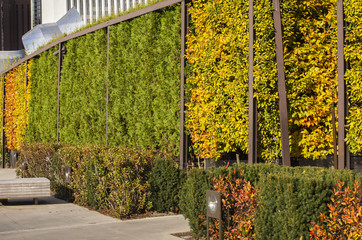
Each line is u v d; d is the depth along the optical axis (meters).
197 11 11.65
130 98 14.80
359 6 9.48
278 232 6.42
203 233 8.09
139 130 14.17
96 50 17.11
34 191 12.81
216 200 7.07
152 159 11.37
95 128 17.03
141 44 14.19
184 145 12.36
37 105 23.89
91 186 11.97
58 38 21.48
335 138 9.59
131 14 14.65
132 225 9.66
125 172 10.70
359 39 9.60
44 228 9.54
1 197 12.49
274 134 10.27
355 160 10.21
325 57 10.59
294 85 10.40
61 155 14.48
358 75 9.64
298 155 10.61
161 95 13.28
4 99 30.23
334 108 10.31
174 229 9.13
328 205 5.86
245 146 10.66
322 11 10.73
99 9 51.88
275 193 6.53
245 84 10.56
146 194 11.09
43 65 23.06
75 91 18.88
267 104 10.15
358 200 5.84
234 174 7.91
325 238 5.81
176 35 12.72
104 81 16.55
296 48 10.41
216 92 11.20
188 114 11.97
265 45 10.00
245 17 10.54
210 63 11.34
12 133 28.83
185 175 11.15
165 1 13.03
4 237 8.70
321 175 6.71
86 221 10.32
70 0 62.47
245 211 7.30
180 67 12.63
